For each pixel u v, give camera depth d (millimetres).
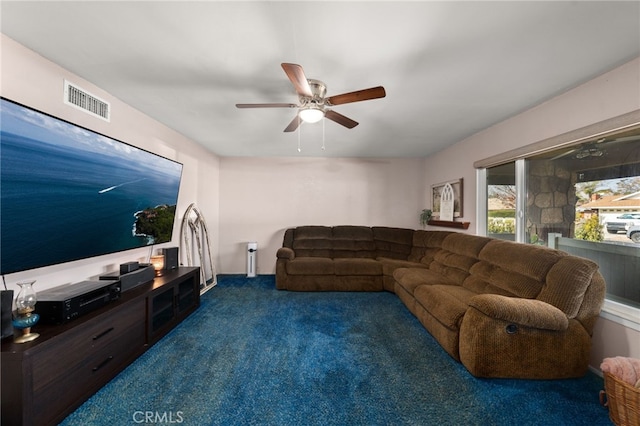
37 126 1556
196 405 1671
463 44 1668
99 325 1793
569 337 1929
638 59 1809
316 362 2156
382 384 1894
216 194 4953
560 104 2385
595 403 1716
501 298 1984
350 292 4062
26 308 1458
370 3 1336
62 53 1790
